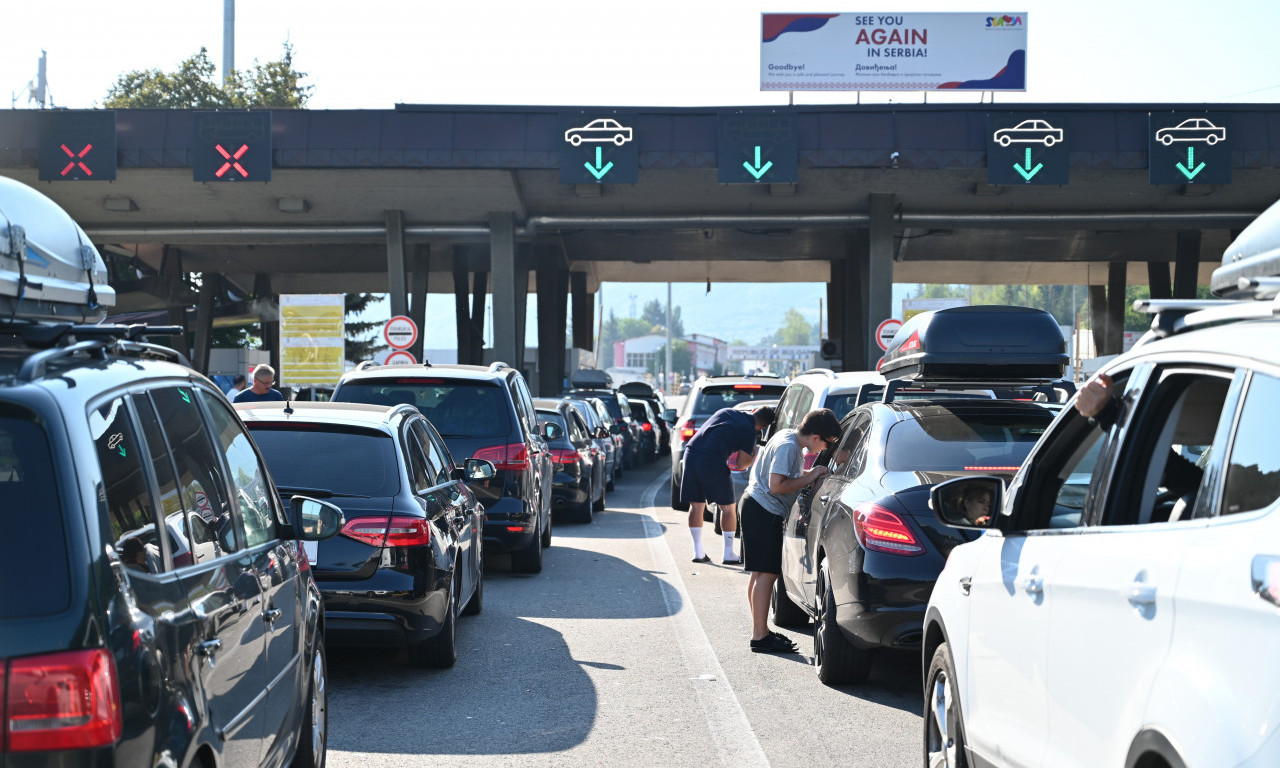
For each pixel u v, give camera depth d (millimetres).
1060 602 3428
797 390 14148
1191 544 2721
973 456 7359
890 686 7582
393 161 28828
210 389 4480
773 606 10047
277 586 4484
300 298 28375
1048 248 45000
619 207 33531
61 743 2656
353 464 7625
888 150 28688
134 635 2887
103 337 3508
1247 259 3330
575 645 8867
